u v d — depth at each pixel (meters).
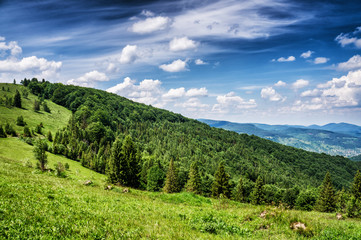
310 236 11.80
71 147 114.88
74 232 8.08
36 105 172.75
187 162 164.00
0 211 8.21
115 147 62.38
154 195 25.03
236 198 80.19
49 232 7.66
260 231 12.51
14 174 18.91
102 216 10.52
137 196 22.78
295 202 88.06
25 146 95.31
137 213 12.97
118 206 14.02
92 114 191.62
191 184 75.38
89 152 111.56
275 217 14.25
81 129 152.62
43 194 12.66
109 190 23.48
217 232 11.80
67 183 21.41
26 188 13.35
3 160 43.53
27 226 7.66
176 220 13.26
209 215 14.60
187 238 9.52
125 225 9.77
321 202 74.19
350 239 11.08
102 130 151.50
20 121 132.12
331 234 11.66
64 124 167.12
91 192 18.34
